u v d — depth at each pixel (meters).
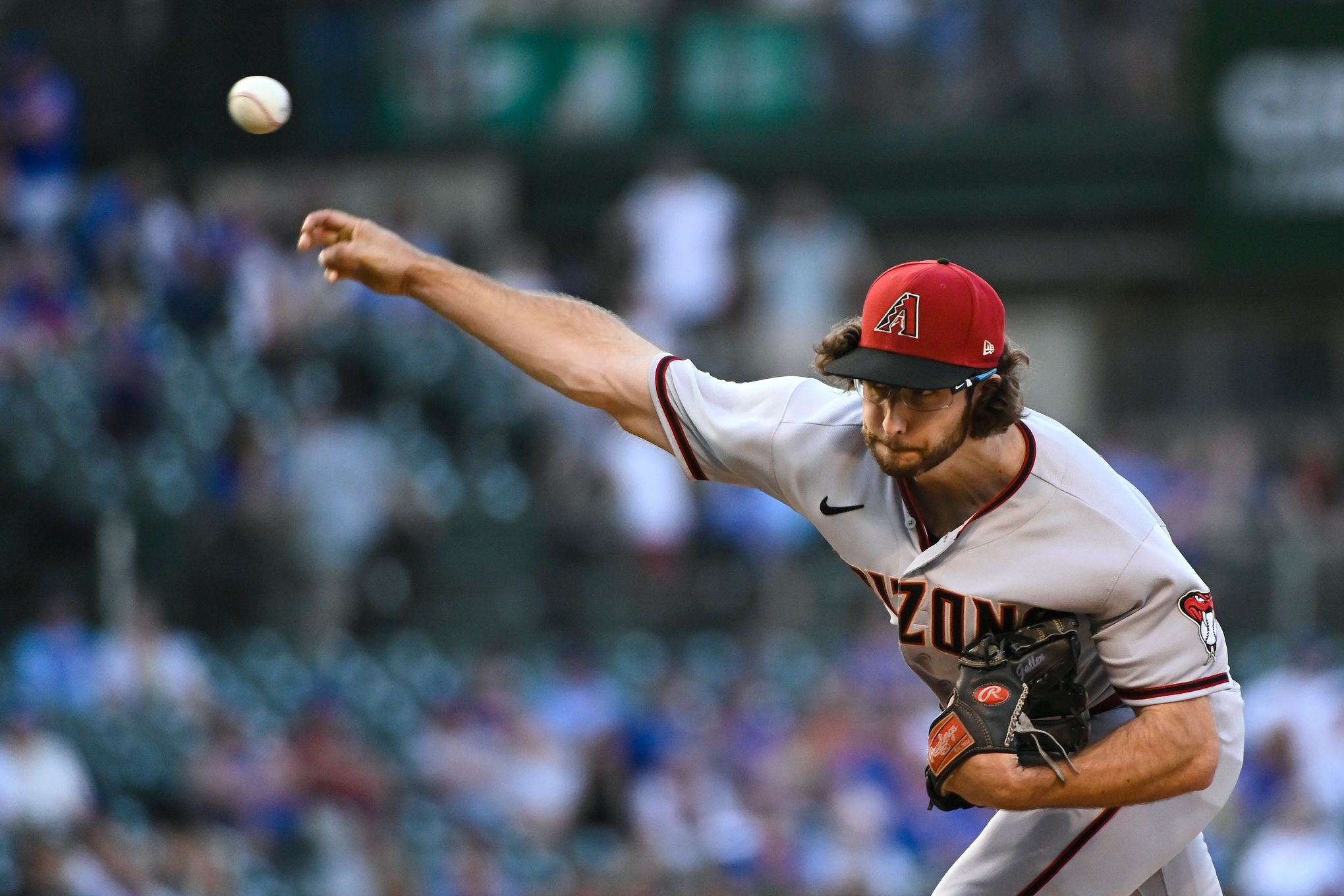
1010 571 11.11
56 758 29.17
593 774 33.81
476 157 54.50
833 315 48.31
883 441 10.72
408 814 33.38
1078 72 54.97
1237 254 53.47
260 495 37.28
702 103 54.97
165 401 38.53
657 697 36.44
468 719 34.50
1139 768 10.90
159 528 36.41
